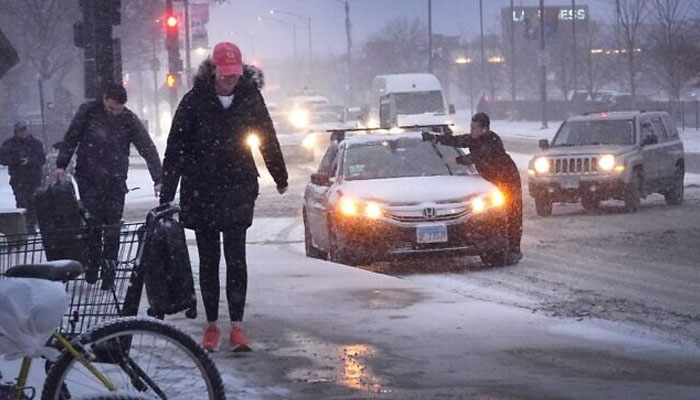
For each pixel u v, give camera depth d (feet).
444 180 92.32
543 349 54.60
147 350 42.19
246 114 52.13
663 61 336.29
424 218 87.71
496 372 49.39
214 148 51.90
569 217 135.44
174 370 41.24
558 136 147.64
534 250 103.50
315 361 51.62
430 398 44.52
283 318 62.90
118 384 37.37
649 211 139.85
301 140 277.44
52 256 39.09
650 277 84.58
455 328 59.93
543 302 72.95
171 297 41.45
